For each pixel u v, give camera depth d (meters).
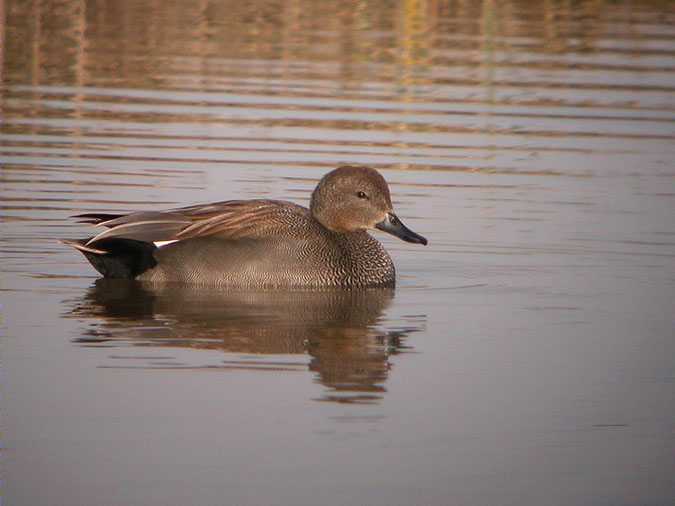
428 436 10.23
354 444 10.04
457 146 20.41
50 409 10.48
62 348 11.98
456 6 28.81
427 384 11.35
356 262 14.71
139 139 20.19
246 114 21.69
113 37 25.92
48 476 9.36
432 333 12.88
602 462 9.95
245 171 18.77
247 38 26.22
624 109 22.58
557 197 18.12
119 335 12.44
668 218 17.33
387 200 14.92
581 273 15.27
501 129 21.31
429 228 16.77
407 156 19.75
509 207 17.66
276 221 14.78
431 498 9.25
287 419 10.43
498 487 9.45
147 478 9.38
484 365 11.90
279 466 9.62
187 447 9.88
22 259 15.24
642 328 13.15
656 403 11.07
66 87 23.02
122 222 14.41
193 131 20.70
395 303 14.02
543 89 23.61
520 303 14.05
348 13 28.11
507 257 15.84
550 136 21.03
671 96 23.36
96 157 19.23
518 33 27.14
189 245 14.53
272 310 13.57
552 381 11.52
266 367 11.62
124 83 23.33
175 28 26.69
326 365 11.70
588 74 24.58
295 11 27.80
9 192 17.53
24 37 25.45
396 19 27.73
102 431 10.10
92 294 13.96
